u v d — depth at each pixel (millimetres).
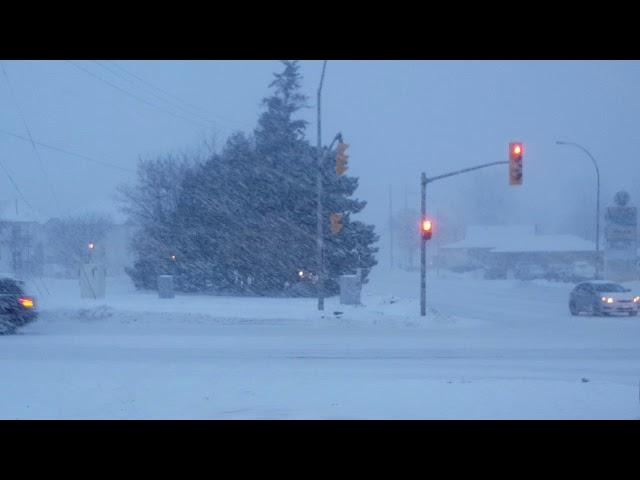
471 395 11180
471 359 16969
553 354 18219
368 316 29422
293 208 47812
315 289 47406
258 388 11930
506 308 39500
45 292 42219
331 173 47938
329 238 48062
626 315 33781
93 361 15914
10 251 68938
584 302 34500
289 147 51406
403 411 10180
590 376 14062
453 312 36156
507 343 21156
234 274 48438
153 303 33406
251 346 19906
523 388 11719
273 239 46938
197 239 48094
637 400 10828
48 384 12203
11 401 10906
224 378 13008
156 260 49344
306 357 17203
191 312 28891
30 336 22406
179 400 11008
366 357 17328
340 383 12422
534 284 63094
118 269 73000
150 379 12789
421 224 31078
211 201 47719
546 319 31812
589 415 9922
